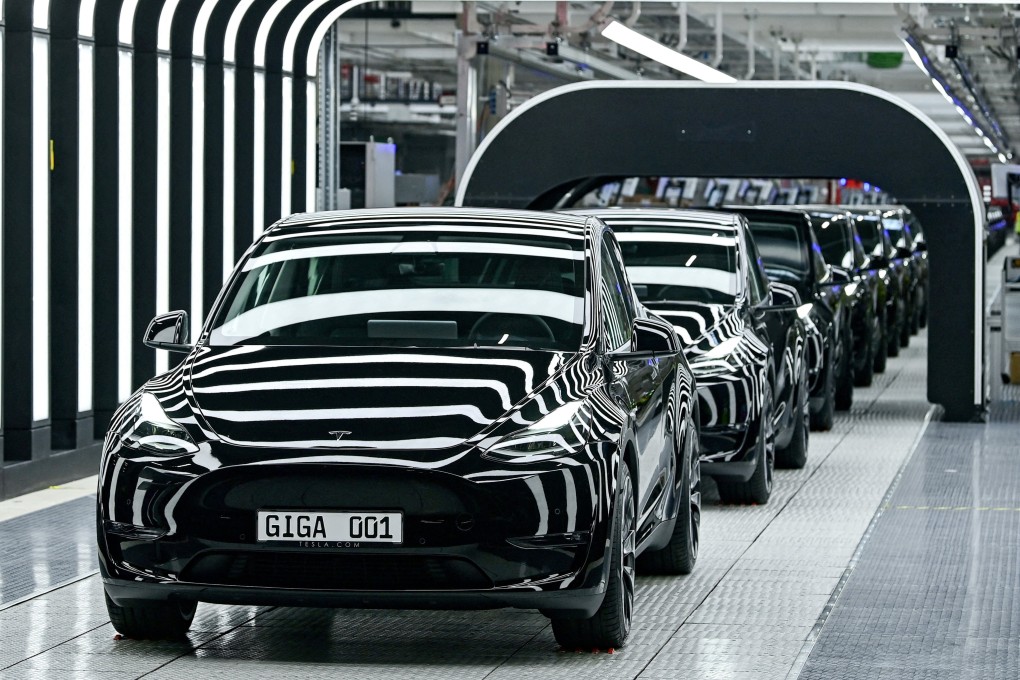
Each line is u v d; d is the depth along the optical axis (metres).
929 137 19.31
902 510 13.16
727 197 49.94
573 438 7.71
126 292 15.97
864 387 24.20
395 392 7.92
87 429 15.09
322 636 8.59
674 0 32.31
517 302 8.84
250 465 7.49
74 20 14.70
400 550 7.43
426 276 9.04
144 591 7.68
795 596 9.76
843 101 19.45
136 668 7.86
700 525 12.43
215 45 18.02
